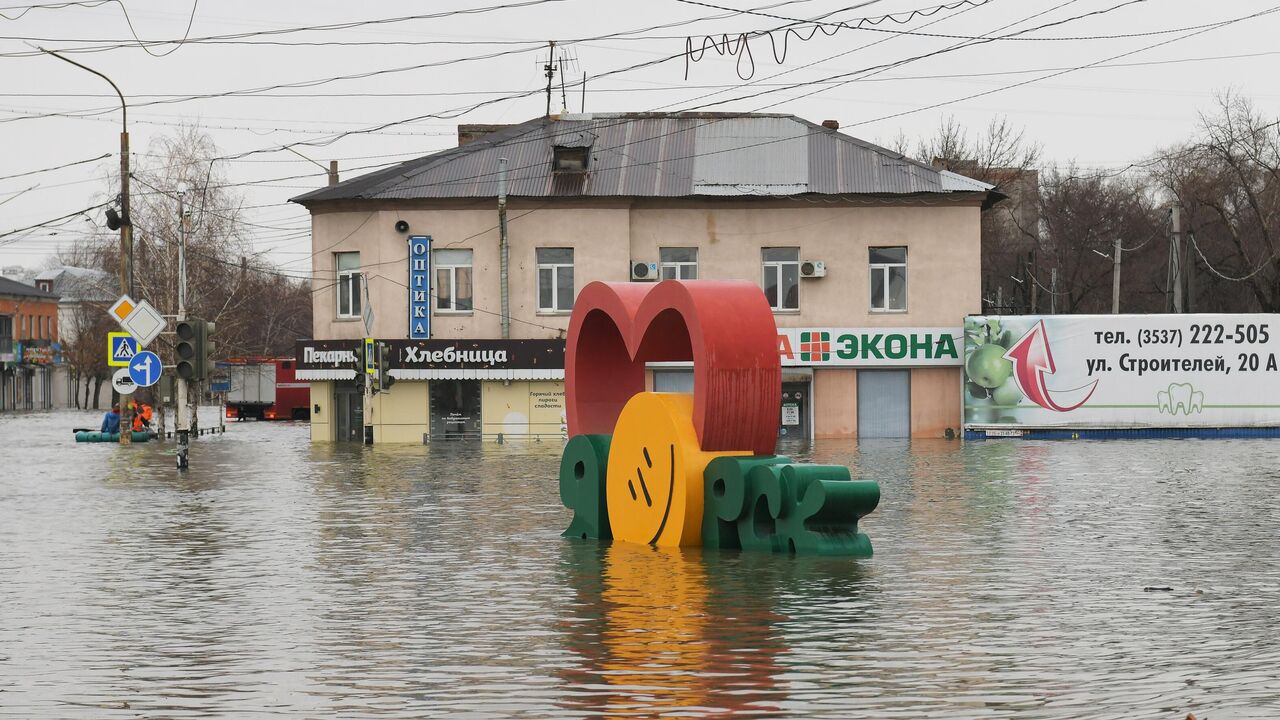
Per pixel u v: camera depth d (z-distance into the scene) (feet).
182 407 108.06
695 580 46.75
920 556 52.95
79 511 73.41
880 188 157.99
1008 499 77.66
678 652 34.42
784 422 158.71
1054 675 31.60
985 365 156.46
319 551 55.88
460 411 158.20
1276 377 157.28
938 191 156.87
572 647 35.12
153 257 224.33
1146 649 34.73
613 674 31.86
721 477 54.80
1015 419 156.56
